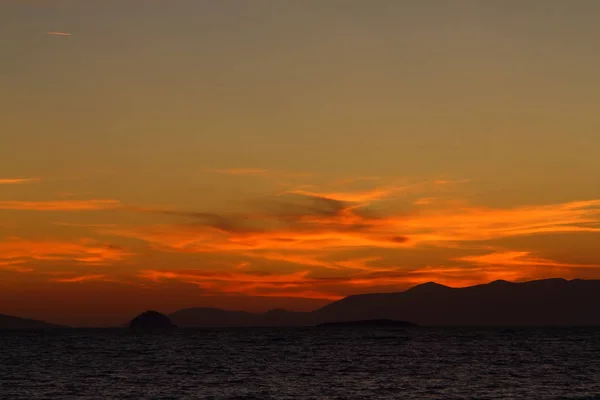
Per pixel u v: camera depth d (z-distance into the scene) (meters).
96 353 144.62
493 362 111.44
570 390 72.19
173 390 73.62
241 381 82.50
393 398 66.12
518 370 95.75
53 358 127.62
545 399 64.62
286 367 103.19
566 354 133.12
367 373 91.88
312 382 80.75
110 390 73.94
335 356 129.75
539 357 123.75
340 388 74.31
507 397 66.50
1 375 91.81
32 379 86.25
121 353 144.62
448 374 89.88
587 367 100.81
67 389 75.00
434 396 67.31
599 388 74.12
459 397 66.44
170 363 113.00
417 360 116.94
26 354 141.62
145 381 83.19
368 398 66.19
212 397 67.81
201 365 108.31
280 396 68.19
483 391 71.00
